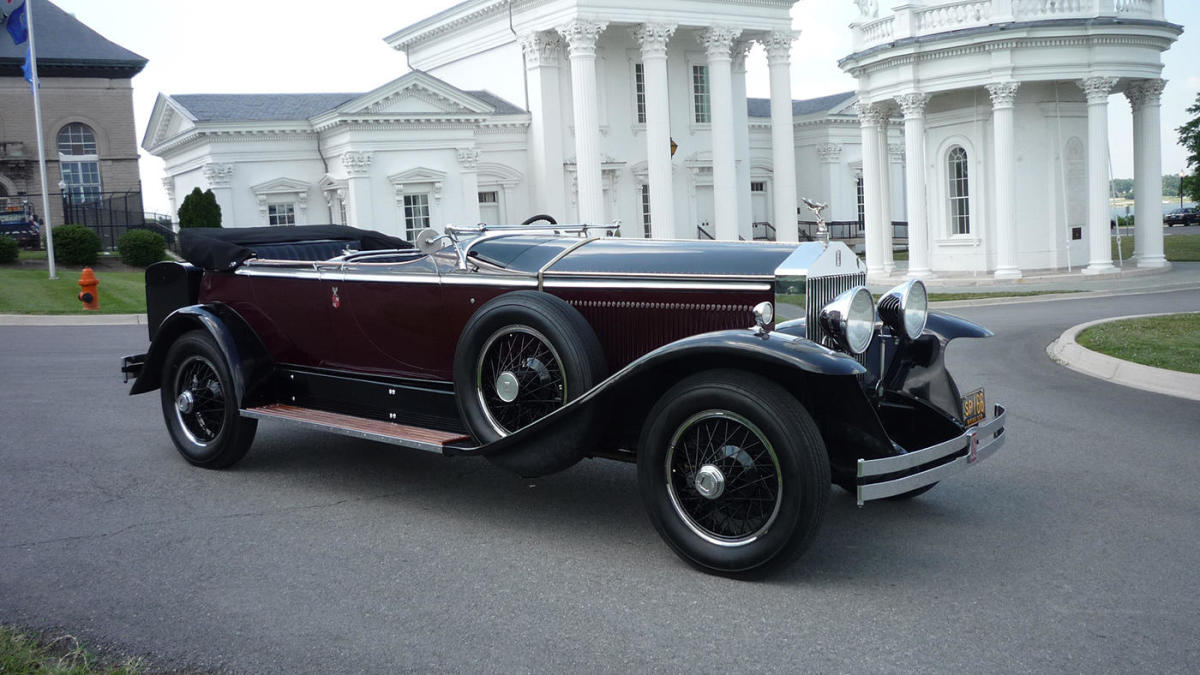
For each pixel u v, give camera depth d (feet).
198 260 21.24
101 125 155.02
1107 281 72.79
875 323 17.01
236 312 21.15
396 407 18.75
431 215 110.52
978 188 81.10
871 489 13.58
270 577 14.26
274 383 20.74
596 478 19.76
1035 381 31.07
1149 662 11.12
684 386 13.98
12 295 63.16
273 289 20.31
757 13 122.42
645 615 12.72
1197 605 12.74
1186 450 21.29
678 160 131.13
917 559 14.76
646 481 14.51
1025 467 20.22
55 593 13.67
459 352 16.33
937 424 16.72
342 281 19.03
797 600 13.17
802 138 155.02
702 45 123.24
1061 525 16.28
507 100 126.31
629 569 14.48
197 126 105.70
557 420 14.90
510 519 17.06
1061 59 75.10
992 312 56.29
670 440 14.17
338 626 12.46
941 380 17.42
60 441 23.35
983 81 76.13
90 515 17.43
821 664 11.21
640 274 15.98
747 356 13.12
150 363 21.65
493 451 15.70
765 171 151.33
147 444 23.08
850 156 153.99
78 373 33.86
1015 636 11.89
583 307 16.58
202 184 111.65
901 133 158.30
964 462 15.05
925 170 85.20
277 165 110.93
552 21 114.93
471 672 11.12
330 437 24.13
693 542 14.17
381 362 18.93
